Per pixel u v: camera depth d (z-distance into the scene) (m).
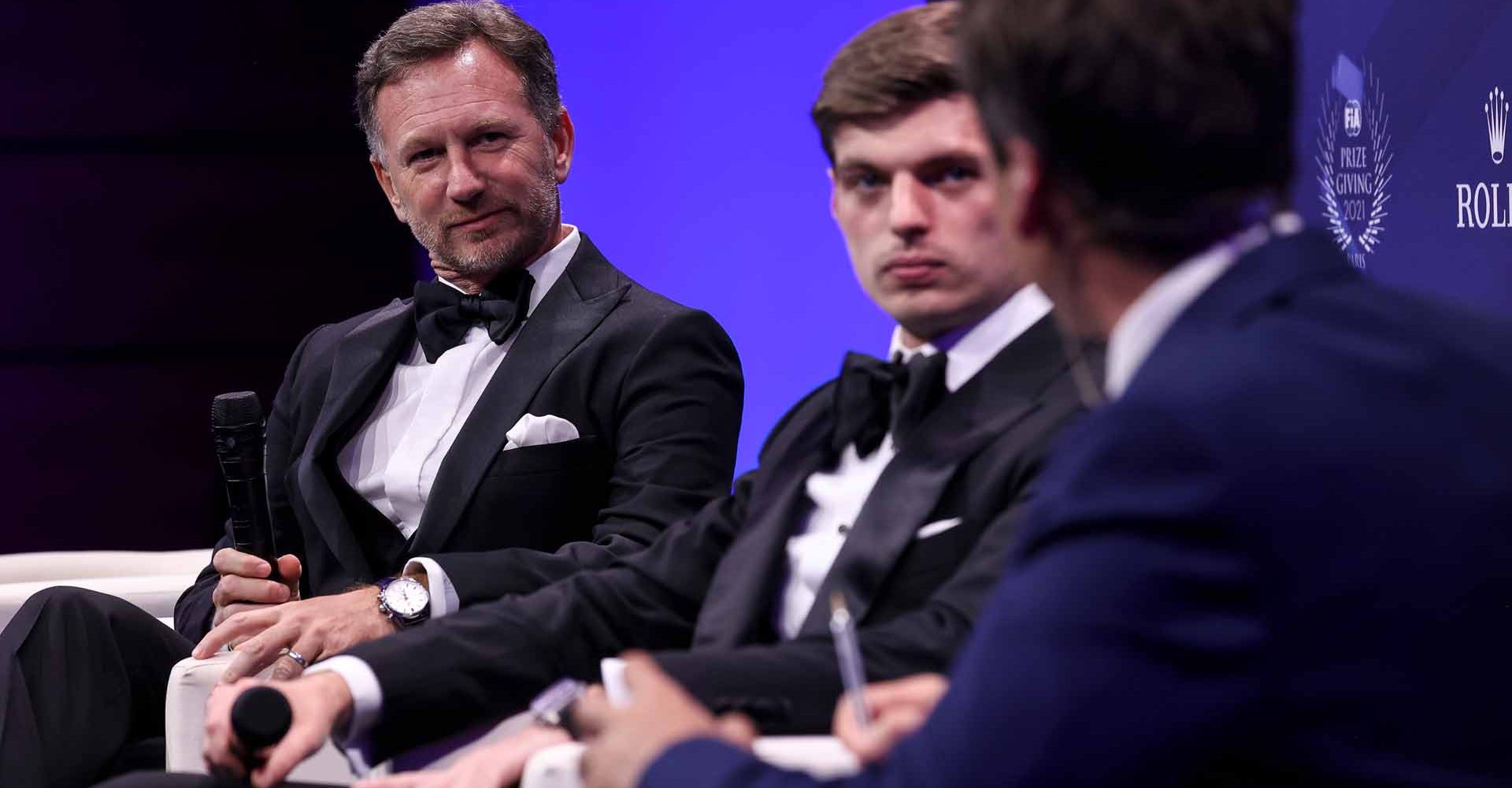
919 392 3.67
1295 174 2.42
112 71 10.84
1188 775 2.08
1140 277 2.38
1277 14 2.33
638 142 9.59
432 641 3.92
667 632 4.18
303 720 3.63
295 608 4.96
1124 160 2.31
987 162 2.56
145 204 10.93
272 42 10.96
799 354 9.42
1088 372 3.48
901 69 3.47
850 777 2.27
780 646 3.46
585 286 6.05
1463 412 2.17
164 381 11.05
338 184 11.11
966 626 3.33
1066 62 2.31
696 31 9.47
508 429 5.76
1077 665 2.05
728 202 9.47
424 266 11.22
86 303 10.93
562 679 3.98
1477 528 2.11
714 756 2.36
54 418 10.95
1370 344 2.21
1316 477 2.08
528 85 6.04
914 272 3.58
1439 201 8.62
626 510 5.55
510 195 5.94
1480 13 8.59
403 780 3.44
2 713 4.75
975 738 2.10
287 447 6.19
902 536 3.56
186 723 4.71
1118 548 2.07
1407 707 2.09
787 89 9.37
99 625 5.01
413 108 5.93
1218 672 2.04
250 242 11.05
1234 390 2.12
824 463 3.92
